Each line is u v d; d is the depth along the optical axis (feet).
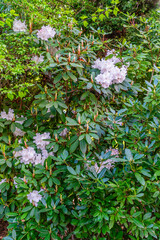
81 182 2.66
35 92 4.52
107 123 3.14
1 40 3.53
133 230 2.49
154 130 2.97
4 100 4.10
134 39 6.33
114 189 2.46
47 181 2.96
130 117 3.51
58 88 3.35
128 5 6.55
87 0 6.74
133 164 2.59
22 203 2.92
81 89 3.79
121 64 3.99
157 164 2.56
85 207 2.74
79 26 6.61
